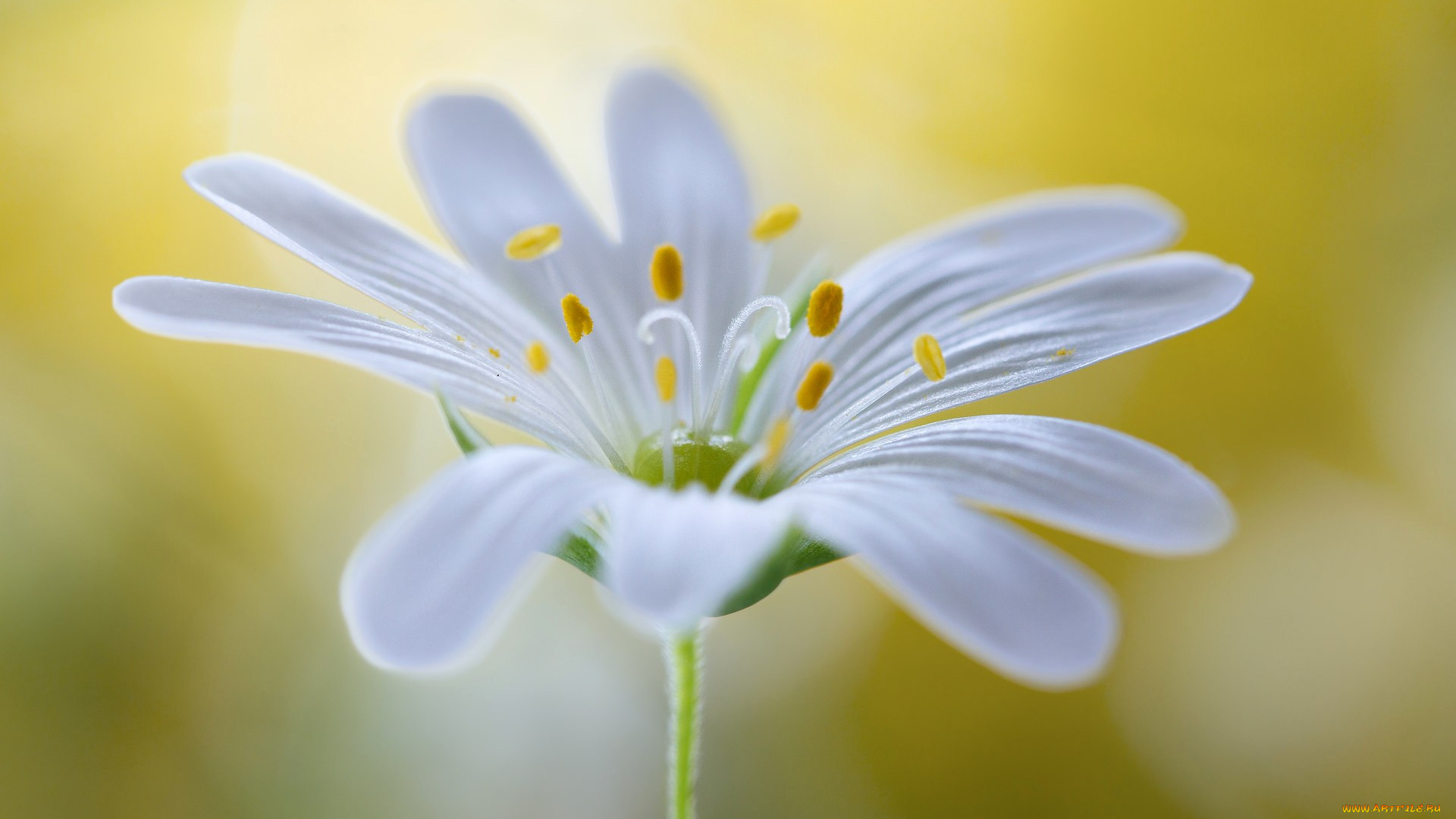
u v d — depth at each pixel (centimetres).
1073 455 6
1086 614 6
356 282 6
